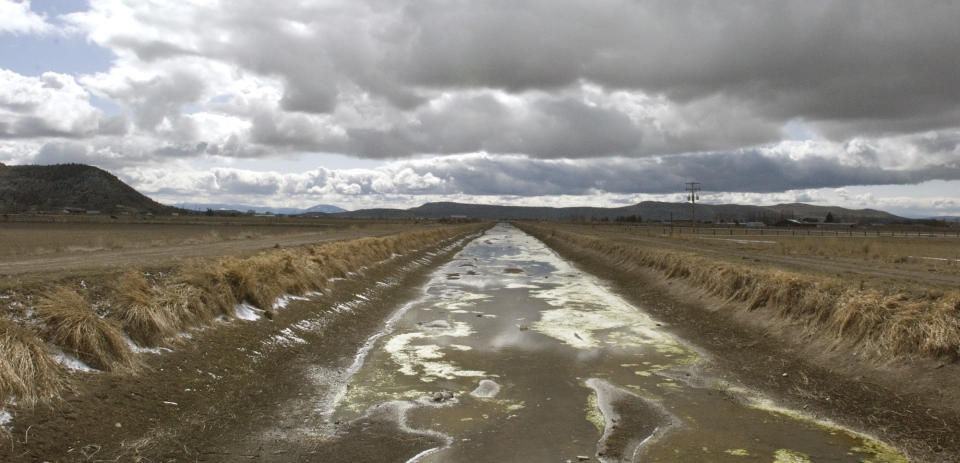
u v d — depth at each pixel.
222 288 10.94
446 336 12.46
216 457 5.89
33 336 6.37
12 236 39.19
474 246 51.53
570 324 13.90
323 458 5.99
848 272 16.75
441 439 6.57
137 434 6.00
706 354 10.91
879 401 7.68
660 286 19.50
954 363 7.68
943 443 6.36
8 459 4.83
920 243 45.28
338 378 9.12
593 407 7.77
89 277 9.07
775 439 6.62
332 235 42.41
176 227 67.06
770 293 12.84
